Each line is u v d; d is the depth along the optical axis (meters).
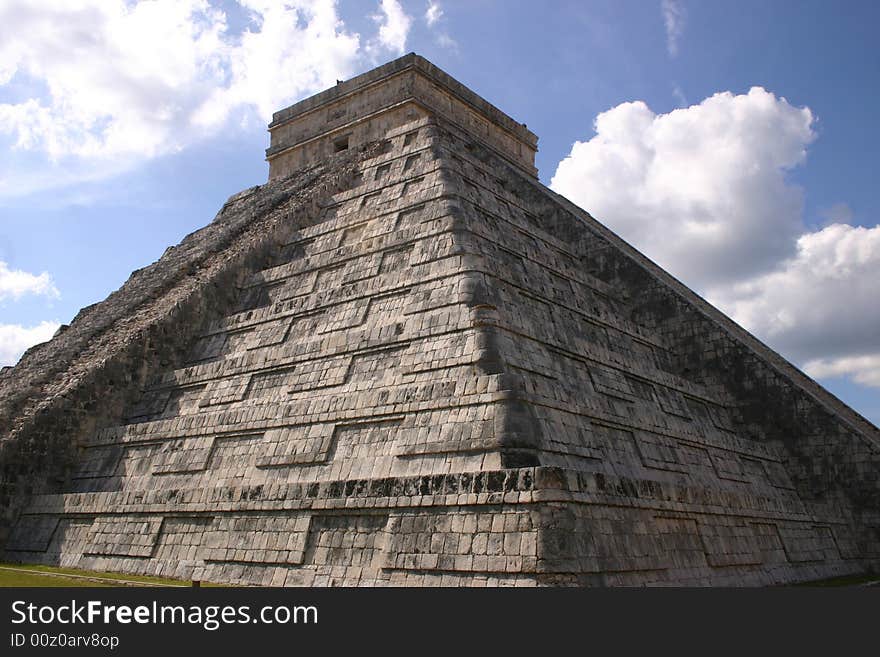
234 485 17.89
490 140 38.19
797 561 19.31
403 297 19.91
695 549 15.87
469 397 15.72
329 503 15.38
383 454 16.23
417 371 17.61
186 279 27.27
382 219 23.73
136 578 16.16
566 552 12.64
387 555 14.07
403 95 34.03
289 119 38.19
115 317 26.05
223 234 29.36
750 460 22.98
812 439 23.50
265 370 20.78
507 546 12.83
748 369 24.97
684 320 26.39
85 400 21.92
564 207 30.31
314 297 22.03
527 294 20.77
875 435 25.27
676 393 23.00
